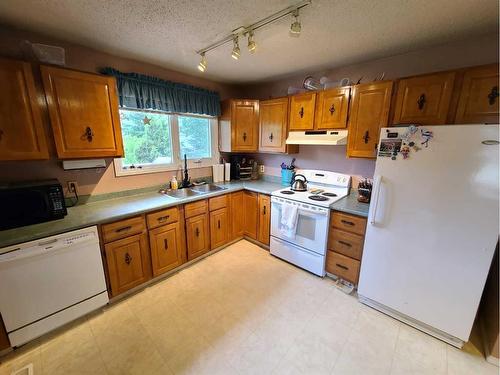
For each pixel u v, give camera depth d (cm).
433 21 157
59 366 149
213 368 149
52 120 171
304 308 202
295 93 283
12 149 158
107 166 232
